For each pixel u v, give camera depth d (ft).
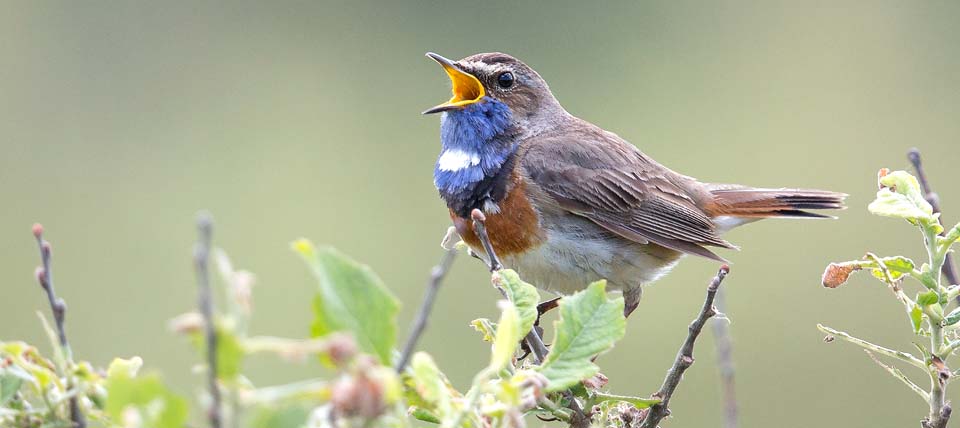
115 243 54.60
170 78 62.28
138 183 58.49
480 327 20.02
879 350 20.07
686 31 62.64
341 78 63.26
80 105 60.59
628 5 63.41
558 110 32.27
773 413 46.03
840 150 59.57
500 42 63.46
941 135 59.77
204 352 10.82
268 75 63.00
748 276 49.47
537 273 30.48
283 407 11.29
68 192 56.75
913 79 61.36
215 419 10.56
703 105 61.82
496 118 30.55
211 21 62.39
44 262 14.52
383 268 55.01
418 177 59.88
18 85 60.08
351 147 60.85
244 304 11.01
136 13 61.93
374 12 64.03
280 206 57.88
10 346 13.92
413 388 14.12
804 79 61.82
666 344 47.91
